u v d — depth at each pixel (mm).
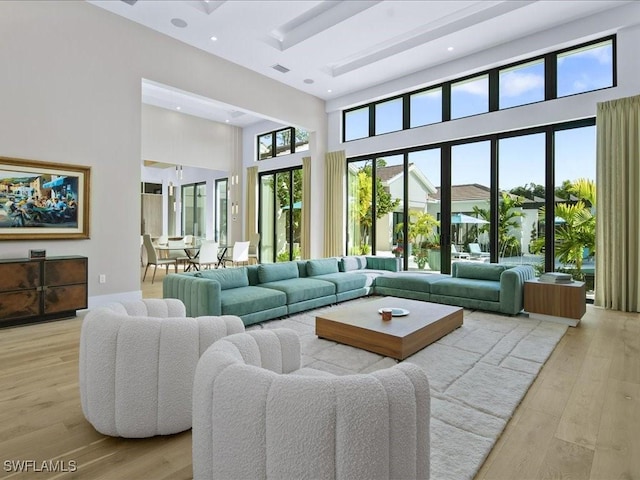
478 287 4547
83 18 4555
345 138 7961
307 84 7086
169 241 9109
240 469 1144
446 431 1927
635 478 1583
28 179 4164
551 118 5219
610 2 4500
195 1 4715
